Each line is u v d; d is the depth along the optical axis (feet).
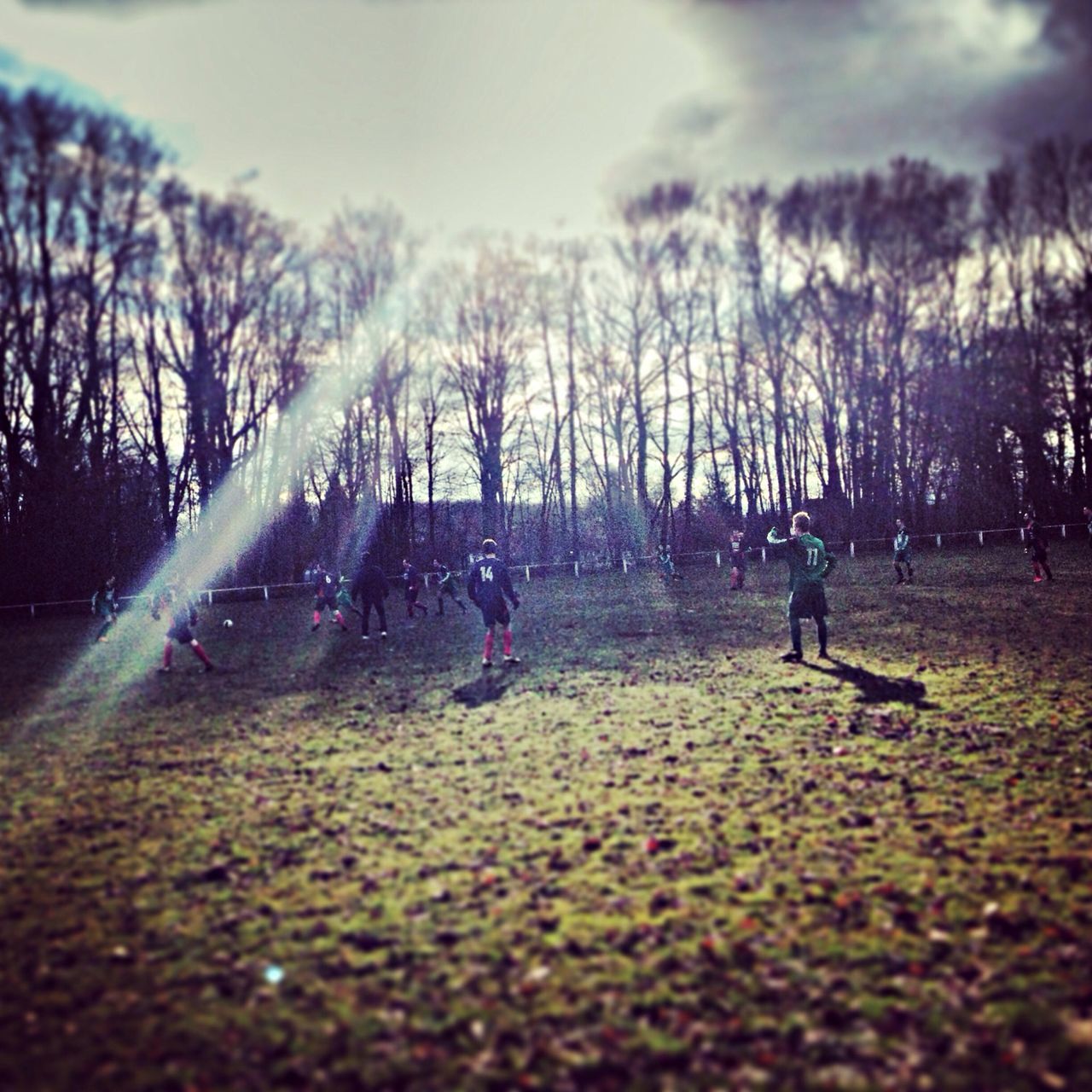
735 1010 13.38
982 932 15.44
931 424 146.41
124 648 68.33
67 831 23.36
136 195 117.80
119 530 114.52
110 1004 14.28
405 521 146.51
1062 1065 11.78
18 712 42.09
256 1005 14.05
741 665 43.19
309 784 26.66
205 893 18.69
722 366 149.38
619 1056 12.35
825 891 17.38
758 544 144.15
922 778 24.30
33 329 118.11
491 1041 12.82
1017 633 48.26
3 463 113.60
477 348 144.05
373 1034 13.11
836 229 146.41
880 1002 13.43
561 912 16.90
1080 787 22.98
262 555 128.98
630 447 153.28
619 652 49.93
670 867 18.86
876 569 103.55
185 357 130.00
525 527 160.76
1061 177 142.41
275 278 127.03
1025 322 150.30
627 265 148.05
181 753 31.30
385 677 45.65
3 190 112.88
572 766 27.07
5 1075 12.41
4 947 16.48
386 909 17.43
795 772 25.30
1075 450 144.56
